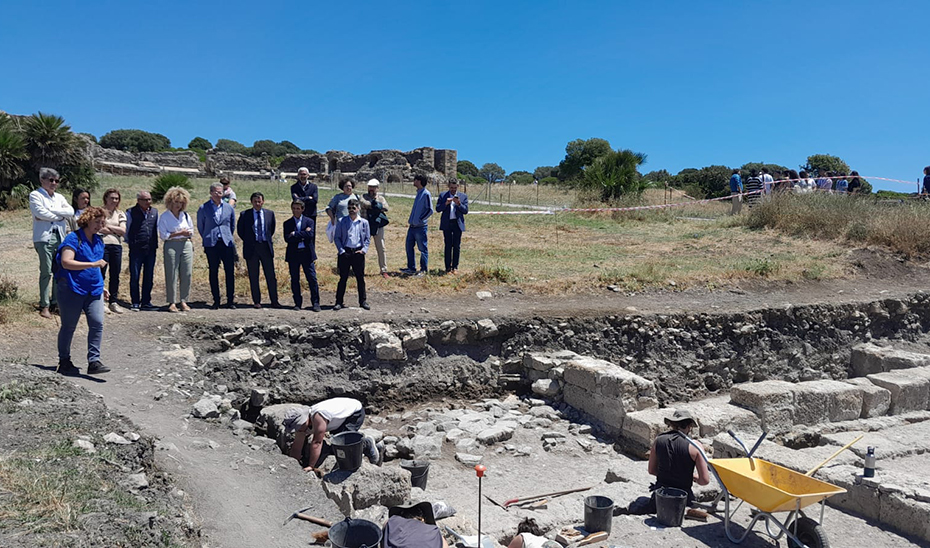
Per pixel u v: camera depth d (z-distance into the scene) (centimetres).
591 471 848
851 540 638
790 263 1566
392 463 834
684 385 1179
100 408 634
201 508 514
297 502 559
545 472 838
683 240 1936
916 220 1742
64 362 765
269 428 859
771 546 613
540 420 996
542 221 2353
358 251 1143
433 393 1074
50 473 468
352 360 1048
